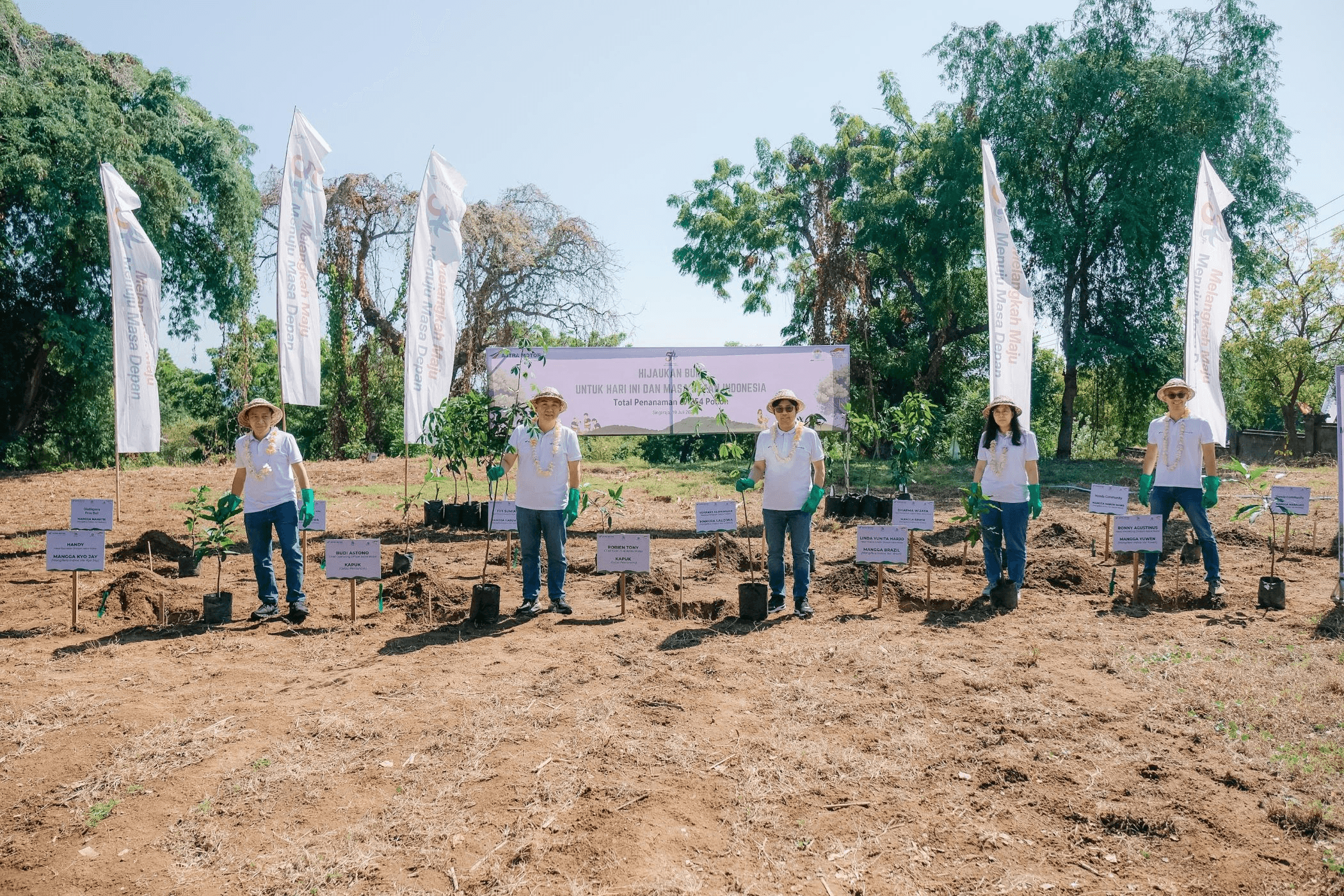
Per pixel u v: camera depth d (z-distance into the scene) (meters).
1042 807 3.41
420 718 4.31
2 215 21.84
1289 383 27.67
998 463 6.56
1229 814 3.31
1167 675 4.86
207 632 5.96
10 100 19.52
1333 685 4.62
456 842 3.18
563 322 27.67
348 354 26.30
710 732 4.15
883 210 23.84
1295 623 5.98
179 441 30.89
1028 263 22.52
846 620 6.23
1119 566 8.11
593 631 5.96
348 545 6.15
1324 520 10.45
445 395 11.11
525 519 6.38
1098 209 21.56
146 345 11.41
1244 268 21.78
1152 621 6.10
